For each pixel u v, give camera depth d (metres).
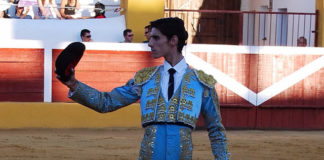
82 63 12.34
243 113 12.85
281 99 12.98
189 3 20.17
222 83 12.74
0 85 12.15
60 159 8.48
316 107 13.06
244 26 20.25
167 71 3.68
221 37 20.31
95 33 14.53
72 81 3.40
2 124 12.10
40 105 12.23
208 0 20.31
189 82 3.65
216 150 3.76
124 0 15.28
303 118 13.07
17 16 15.02
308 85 13.06
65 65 3.26
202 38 20.25
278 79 12.93
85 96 3.52
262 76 12.90
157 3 14.69
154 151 3.55
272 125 12.97
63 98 12.37
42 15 14.93
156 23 3.68
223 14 20.34
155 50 3.66
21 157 8.58
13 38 14.19
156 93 3.63
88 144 9.92
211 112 3.74
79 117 12.32
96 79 12.40
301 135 11.94
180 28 3.67
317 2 15.41
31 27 14.35
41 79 12.29
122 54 12.44
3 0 15.27
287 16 16.72
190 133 3.60
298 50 12.97
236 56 12.77
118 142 10.22
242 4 20.61
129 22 14.62
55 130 11.97
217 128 3.76
